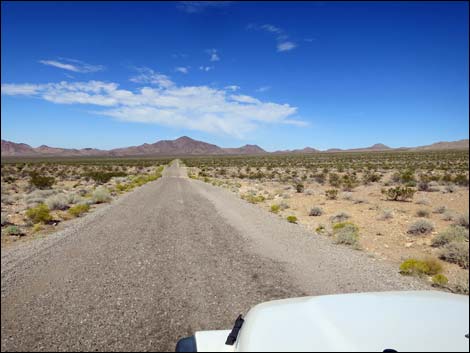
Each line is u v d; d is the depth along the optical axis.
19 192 32.34
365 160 106.56
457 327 2.22
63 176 55.06
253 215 16.61
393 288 6.88
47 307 5.89
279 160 127.62
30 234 12.76
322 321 2.26
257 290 6.67
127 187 32.69
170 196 24.67
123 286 6.88
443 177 37.41
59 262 8.56
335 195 25.03
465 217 14.93
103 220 14.73
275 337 2.10
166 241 10.84
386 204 21.91
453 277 8.36
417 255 10.38
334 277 7.47
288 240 11.30
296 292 6.56
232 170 75.56
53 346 4.66
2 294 6.48
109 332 5.03
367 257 9.86
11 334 5.00
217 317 5.50
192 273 7.71
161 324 5.27
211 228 13.06
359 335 2.10
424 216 17.34
